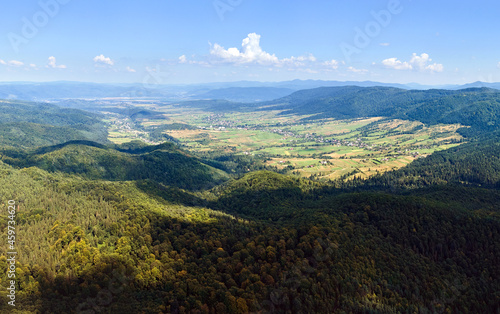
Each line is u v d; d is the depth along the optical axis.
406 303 119.50
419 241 151.62
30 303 94.31
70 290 101.94
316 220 156.00
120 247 122.44
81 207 154.75
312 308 108.25
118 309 97.75
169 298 104.62
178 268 118.12
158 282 111.56
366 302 115.00
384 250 141.50
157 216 155.00
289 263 122.12
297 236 142.38
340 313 109.75
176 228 146.12
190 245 132.12
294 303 108.81
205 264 121.00
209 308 102.50
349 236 144.25
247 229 152.88
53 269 106.81
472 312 123.50
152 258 120.06
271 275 116.75
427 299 123.88
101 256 113.62
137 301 102.81
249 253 127.88
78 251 114.25
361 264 129.00
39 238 121.81
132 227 137.88
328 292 114.50
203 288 106.94
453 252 148.75
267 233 145.25
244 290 108.06
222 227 151.62
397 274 130.12
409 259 140.00
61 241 119.81
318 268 122.94
